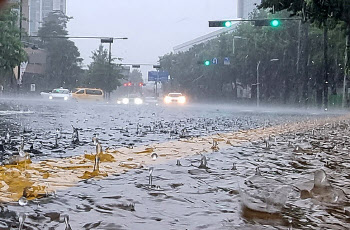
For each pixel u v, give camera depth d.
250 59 53.50
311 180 3.75
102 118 15.70
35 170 4.18
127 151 5.95
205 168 4.48
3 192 3.19
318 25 17.52
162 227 2.45
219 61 61.03
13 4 33.34
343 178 4.02
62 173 4.05
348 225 2.56
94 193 3.24
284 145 7.02
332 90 46.66
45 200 2.98
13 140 7.24
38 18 113.31
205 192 3.30
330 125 13.02
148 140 7.74
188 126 12.27
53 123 11.96
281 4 15.97
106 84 70.44
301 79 44.41
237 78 63.00
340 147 6.75
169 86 97.25
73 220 2.53
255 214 2.71
